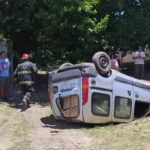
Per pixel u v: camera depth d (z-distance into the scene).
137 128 7.41
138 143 6.49
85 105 7.46
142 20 13.97
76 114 7.60
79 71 7.56
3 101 11.28
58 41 13.25
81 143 6.71
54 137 7.16
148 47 17.50
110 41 13.76
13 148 6.79
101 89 7.61
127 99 8.07
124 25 13.80
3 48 13.84
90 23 12.49
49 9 12.28
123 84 8.01
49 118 8.92
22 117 9.11
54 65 13.48
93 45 13.15
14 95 12.16
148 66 20.47
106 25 12.95
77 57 13.27
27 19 12.70
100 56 7.61
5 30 13.27
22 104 10.65
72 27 12.29
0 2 13.26
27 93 10.08
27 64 10.09
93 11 13.09
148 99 8.51
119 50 14.60
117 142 6.64
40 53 14.05
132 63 19.66
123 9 14.13
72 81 7.62
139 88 8.35
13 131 7.85
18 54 15.14
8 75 11.33
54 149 6.52
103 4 13.90
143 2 14.44
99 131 7.39
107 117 7.77
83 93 7.45
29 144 6.90
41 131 7.68
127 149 6.23
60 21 12.22
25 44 15.13
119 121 8.03
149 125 7.57
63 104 7.83
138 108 8.76
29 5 12.78
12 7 13.09
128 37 13.87
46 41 13.56
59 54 13.58
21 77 10.08
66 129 7.76
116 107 7.87
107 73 7.75
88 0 12.22
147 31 14.01
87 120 7.61
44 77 16.41
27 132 7.70
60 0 11.89
